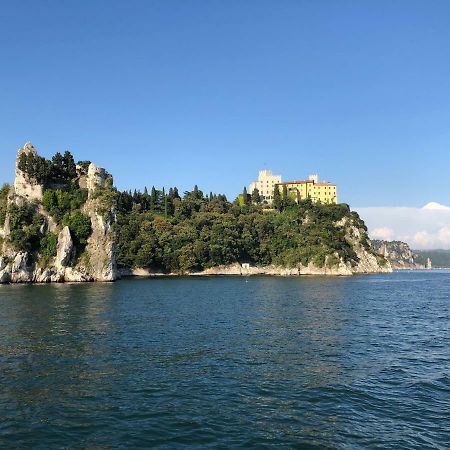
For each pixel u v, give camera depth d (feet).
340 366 98.27
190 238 649.20
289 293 307.99
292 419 67.41
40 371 92.12
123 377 88.17
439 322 168.96
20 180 449.06
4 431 62.54
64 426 64.39
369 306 224.94
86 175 479.82
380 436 61.52
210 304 227.40
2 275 396.57
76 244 436.35
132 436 61.05
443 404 74.49
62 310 192.54
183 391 79.97
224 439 60.18
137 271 602.44
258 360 102.78
